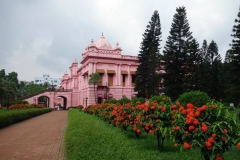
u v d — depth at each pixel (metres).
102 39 46.72
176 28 30.22
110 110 13.01
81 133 6.32
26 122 19.62
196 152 7.14
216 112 4.63
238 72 25.62
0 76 75.38
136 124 7.92
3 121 15.59
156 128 6.88
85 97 44.19
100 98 41.84
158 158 5.57
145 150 7.09
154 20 35.09
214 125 4.34
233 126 4.44
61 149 8.50
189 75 27.84
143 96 33.19
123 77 43.97
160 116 6.94
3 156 7.49
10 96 46.44
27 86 89.44
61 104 68.38
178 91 28.06
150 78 31.34
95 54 40.75
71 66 60.44
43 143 9.77
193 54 27.77
